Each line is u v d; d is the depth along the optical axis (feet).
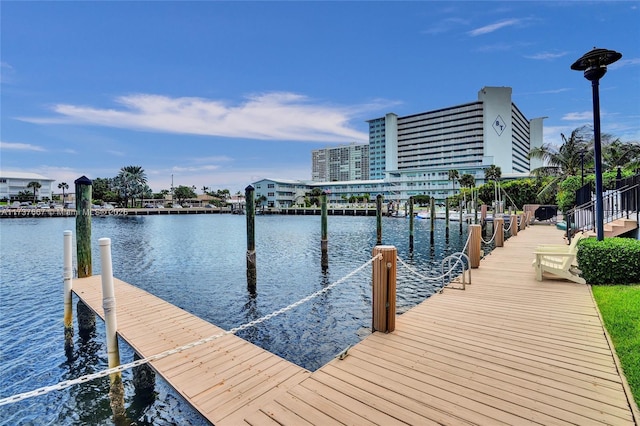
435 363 13.64
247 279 43.88
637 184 33.53
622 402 10.71
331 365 13.76
